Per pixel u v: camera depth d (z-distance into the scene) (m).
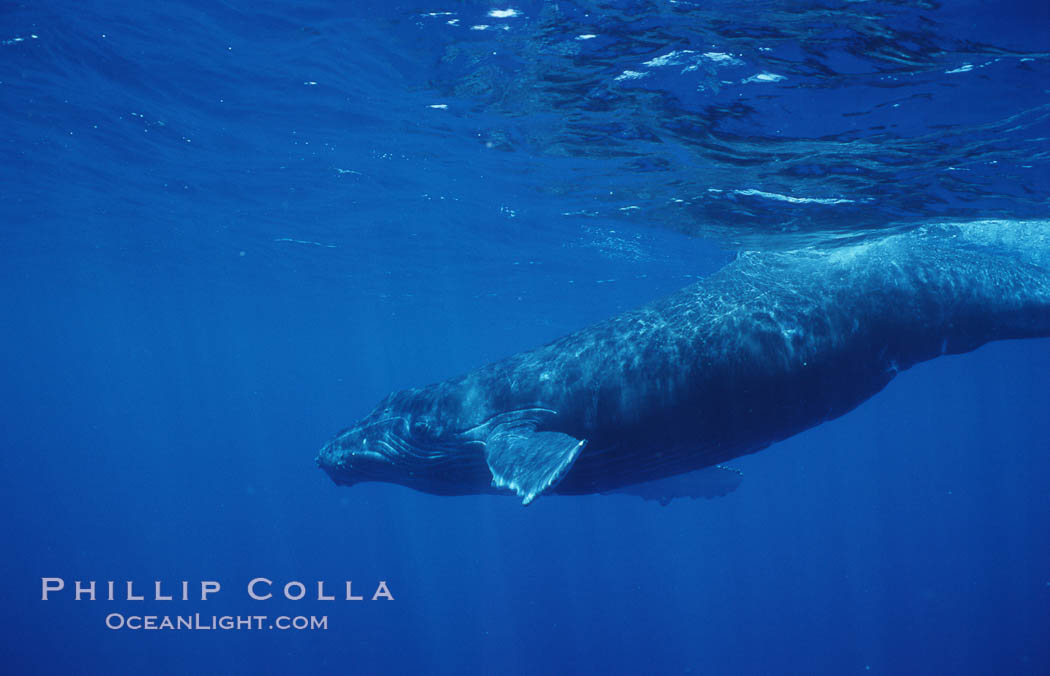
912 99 9.11
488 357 75.00
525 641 35.03
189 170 19.23
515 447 6.66
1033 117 9.35
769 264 8.52
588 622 38.12
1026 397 71.38
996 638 32.94
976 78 8.41
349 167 17.38
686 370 7.23
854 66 8.42
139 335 70.62
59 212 25.38
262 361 92.19
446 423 8.19
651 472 7.89
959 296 7.84
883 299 7.77
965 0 6.80
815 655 32.03
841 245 11.88
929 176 11.66
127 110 15.40
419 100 12.40
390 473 9.07
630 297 32.56
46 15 11.56
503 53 9.90
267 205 22.03
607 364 7.48
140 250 31.56
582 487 8.11
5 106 15.61
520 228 20.92
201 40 11.80
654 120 11.03
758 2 7.38
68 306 52.66
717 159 12.07
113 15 11.36
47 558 51.72
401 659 32.66
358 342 66.69
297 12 10.24
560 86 10.51
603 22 8.45
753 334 7.32
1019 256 9.84
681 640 35.16
